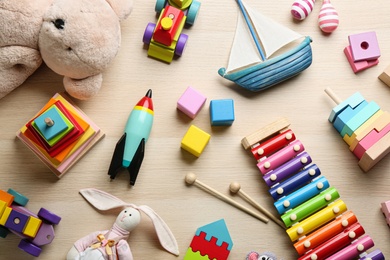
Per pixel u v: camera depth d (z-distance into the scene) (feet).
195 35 3.59
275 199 3.40
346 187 3.50
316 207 3.35
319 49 3.60
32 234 3.24
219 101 3.44
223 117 3.43
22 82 3.44
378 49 3.53
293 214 3.33
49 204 3.43
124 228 3.31
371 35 3.54
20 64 3.39
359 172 3.51
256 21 3.53
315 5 3.63
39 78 3.51
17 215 3.20
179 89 3.54
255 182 3.49
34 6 3.22
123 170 3.46
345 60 3.59
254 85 3.47
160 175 3.47
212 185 3.48
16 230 3.20
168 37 3.42
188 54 3.57
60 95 3.44
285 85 3.57
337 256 3.31
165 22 3.38
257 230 3.45
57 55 3.24
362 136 3.38
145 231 3.44
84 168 3.46
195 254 3.37
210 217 3.46
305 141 3.53
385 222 3.48
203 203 3.46
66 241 3.41
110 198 3.41
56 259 3.40
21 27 3.22
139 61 3.55
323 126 3.55
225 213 3.46
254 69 3.46
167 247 3.41
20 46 3.29
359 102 3.43
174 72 3.55
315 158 3.52
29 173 3.43
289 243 3.45
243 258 3.43
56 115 3.23
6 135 3.45
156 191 3.46
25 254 3.40
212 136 3.51
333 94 3.50
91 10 3.22
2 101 3.48
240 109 3.54
